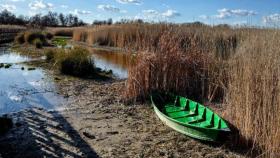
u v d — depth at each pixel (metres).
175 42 11.95
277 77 6.94
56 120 8.87
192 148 7.19
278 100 6.57
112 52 26.44
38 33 31.89
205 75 11.25
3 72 15.65
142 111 9.87
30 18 85.88
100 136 7.81
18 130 8.02
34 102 10.60
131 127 8.47
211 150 7.08
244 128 7.10
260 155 6.49
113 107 10.23
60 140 7.50
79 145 7.26
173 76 11.25
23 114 9.34
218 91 10.93
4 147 7.03
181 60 11.31
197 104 9.05
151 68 11.09
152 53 11.41
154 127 8.47
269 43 7.81
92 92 11.97
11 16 81.12
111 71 16.48
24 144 7.21
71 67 15.25
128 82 11.04
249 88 7.07
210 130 7.09
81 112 9.65
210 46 12.12
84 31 36.97
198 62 11.38
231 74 8.30
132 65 11.30
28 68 16.69
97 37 31.97
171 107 9.77
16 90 12.09
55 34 49.84
